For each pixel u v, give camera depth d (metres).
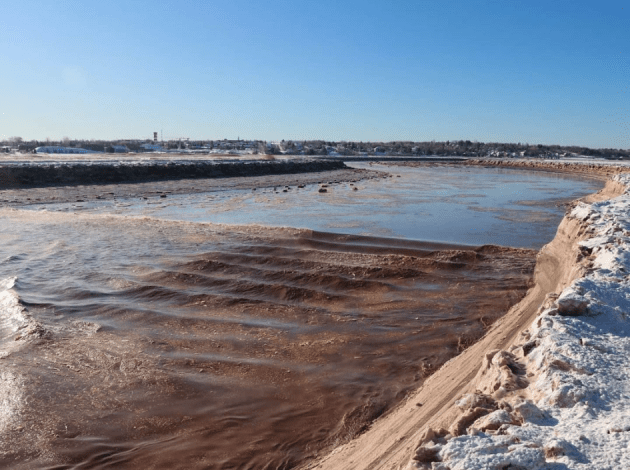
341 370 9.65
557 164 97.44
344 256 18.14
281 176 64.50
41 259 17.50
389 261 17.52
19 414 7.94
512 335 10.45
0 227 23.19
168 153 115.00
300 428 7.70
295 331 11.66
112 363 9.81
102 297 13.71
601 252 9.62
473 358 9.48
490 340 10.39
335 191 45.97
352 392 8.76
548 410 4.54
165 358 10.09
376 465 5.88
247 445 7.27
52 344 10.63
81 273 15.84
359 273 16.19
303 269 16.55
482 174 78.56
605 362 5.27
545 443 3.98
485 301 13.61
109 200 35.59
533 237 23.62
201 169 57.47
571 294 6.80
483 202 38.66
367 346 10.80
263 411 8.17
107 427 7.67
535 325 6.61
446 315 12.62
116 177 47.25
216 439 7.41
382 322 12.23
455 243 21.14
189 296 13.91
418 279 15.68
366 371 9.62
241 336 11.32
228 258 17.75
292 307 13.33
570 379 4.89
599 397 4.63
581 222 13.10
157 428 7.67
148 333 11.38
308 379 9.27
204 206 33.72
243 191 44.53
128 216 27.77
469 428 4.37
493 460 3.76
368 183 56.56
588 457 3.78
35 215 26.66
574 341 5.72
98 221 24.94
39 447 7.15
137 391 8.75
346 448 6.93
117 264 16.92
